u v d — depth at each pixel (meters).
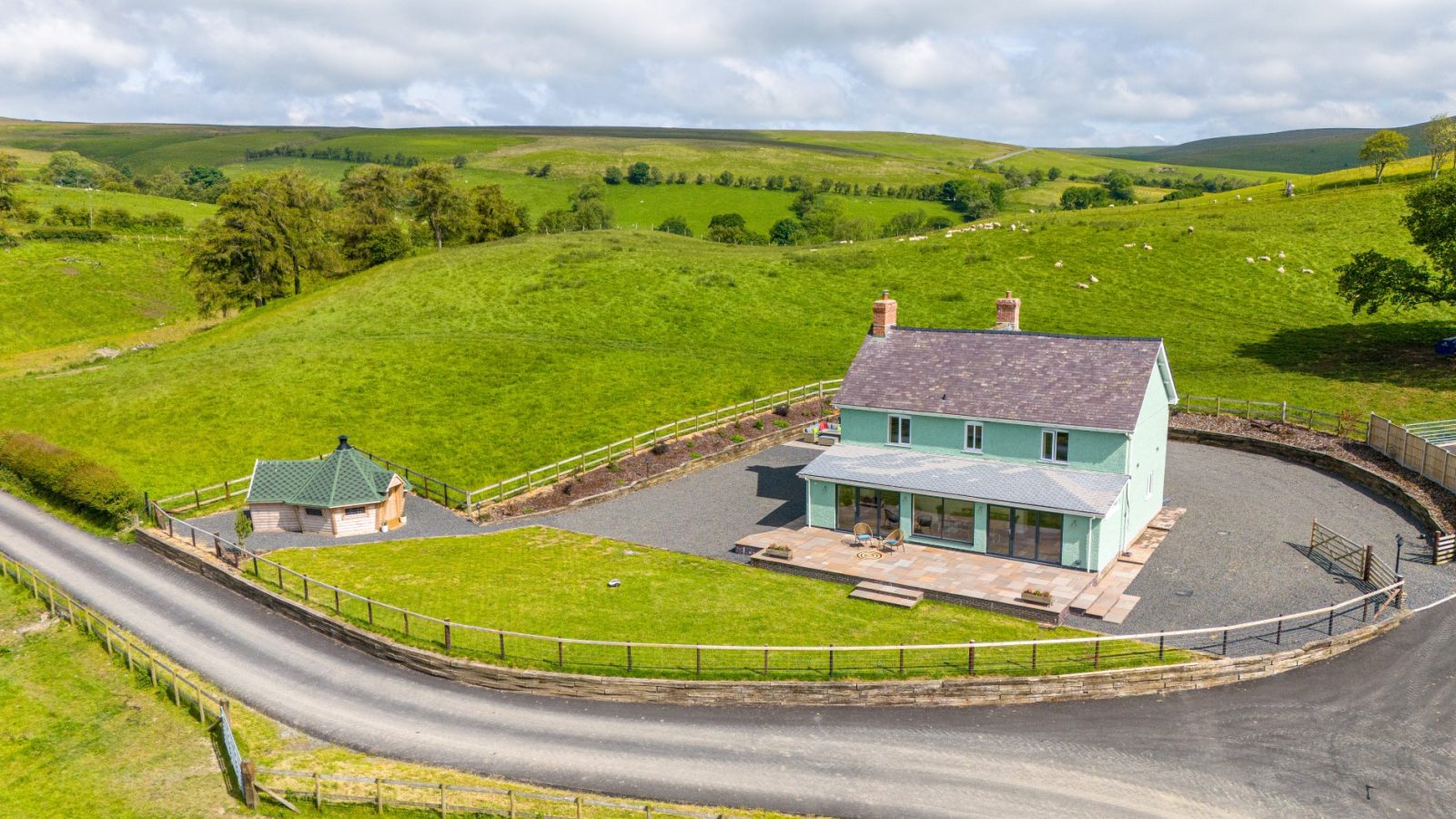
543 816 22.83
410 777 24.77
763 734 26.62
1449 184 60.41
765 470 51.59
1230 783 23.62
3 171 123.88
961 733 26.38
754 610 33.66
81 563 40.50
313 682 30.12
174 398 59.72
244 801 24.61
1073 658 29.20
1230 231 91.56
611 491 47.25
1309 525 41.03
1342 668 29.03
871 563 37.59
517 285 83.56
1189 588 34.62
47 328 97.94
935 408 41.41
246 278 92.00
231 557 39.41
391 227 107.56
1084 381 39.78
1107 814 22.64
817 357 69.75
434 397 60.41
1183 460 51.53
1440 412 53.06
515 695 29.25
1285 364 63.84
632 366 65.94
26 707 29.91
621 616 33.12
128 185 181.25
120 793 25.27
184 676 30.56
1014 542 38.09
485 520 44.38
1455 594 33.59
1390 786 23.23
